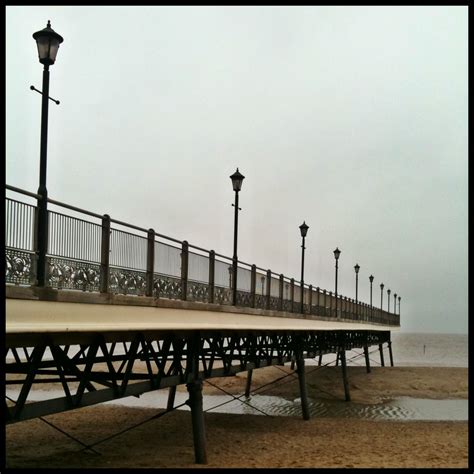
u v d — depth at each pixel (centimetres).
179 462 1488
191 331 1457
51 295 1032
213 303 1794
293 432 2059
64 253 1102
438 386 3703
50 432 1970
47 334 925
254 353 2030
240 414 2517
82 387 1017
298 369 2461
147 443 1788
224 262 1917
